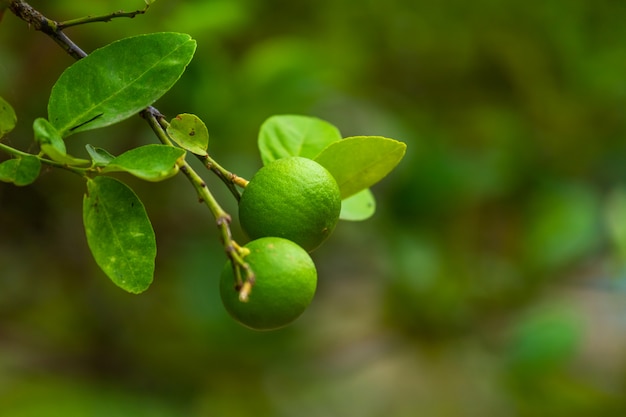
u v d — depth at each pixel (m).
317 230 0.81
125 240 0.79
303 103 1.16
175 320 1.26
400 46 1.31
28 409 1.17
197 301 1.16
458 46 1.32
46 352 1.24
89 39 1.10
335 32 1.28
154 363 1.25
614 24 1.29
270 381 1.29
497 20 1.28
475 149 1.39
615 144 1.43
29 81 1.11
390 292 1.31
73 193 1.22
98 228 0.79
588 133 1.42
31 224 1.24
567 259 1.34
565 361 1.28
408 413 1.40
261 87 1.11
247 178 1.13
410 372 1.44
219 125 1.11
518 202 1.39
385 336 1.33
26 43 1.10
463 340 1.33
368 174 0.83
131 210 0.79
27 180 0.78
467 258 1.32
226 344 1.21
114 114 0.79
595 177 1.45
